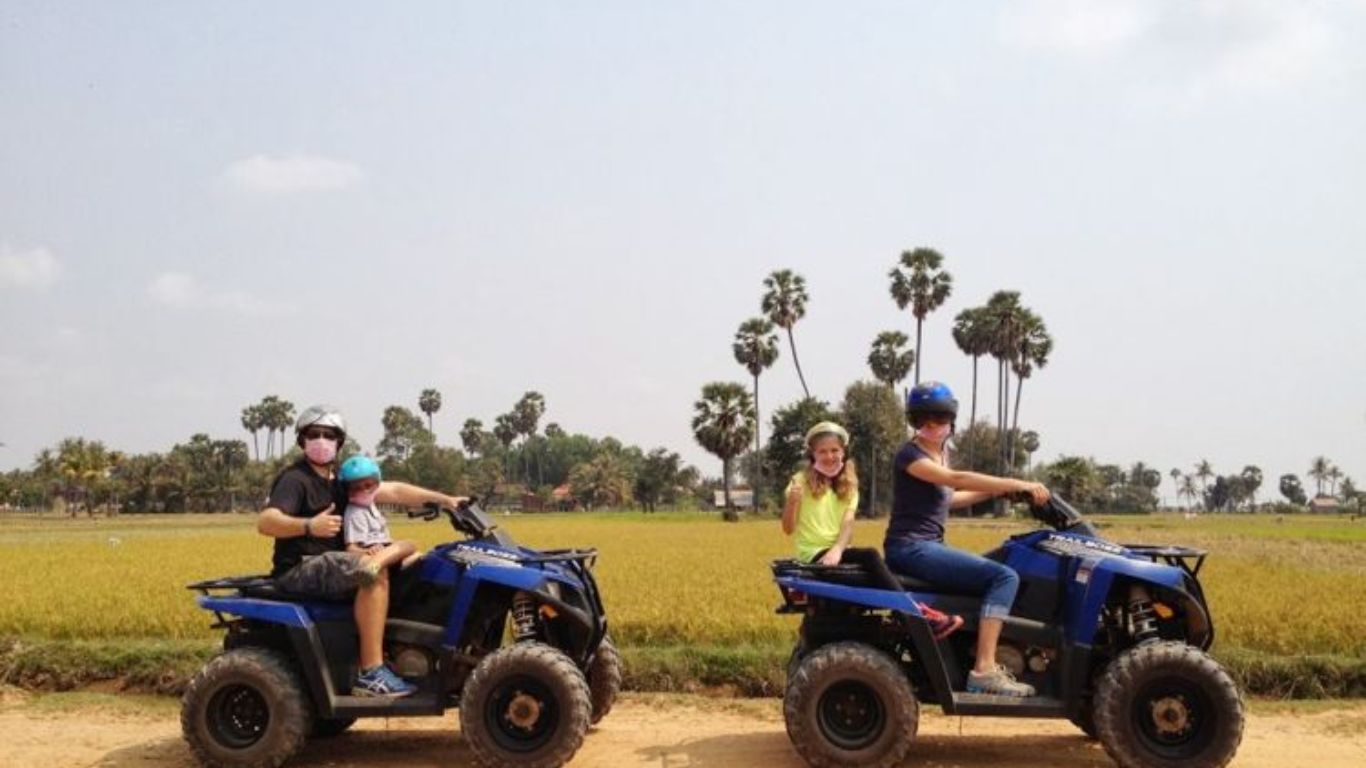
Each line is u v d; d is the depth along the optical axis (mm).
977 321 90188
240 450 142875
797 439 84500
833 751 7340
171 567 24922
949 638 7770
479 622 8078
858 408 89000
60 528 68750
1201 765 7145
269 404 160875
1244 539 46000
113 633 13453
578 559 8383
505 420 163000
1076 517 7824
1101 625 7742
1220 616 13375
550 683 7453
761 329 85562
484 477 140125
